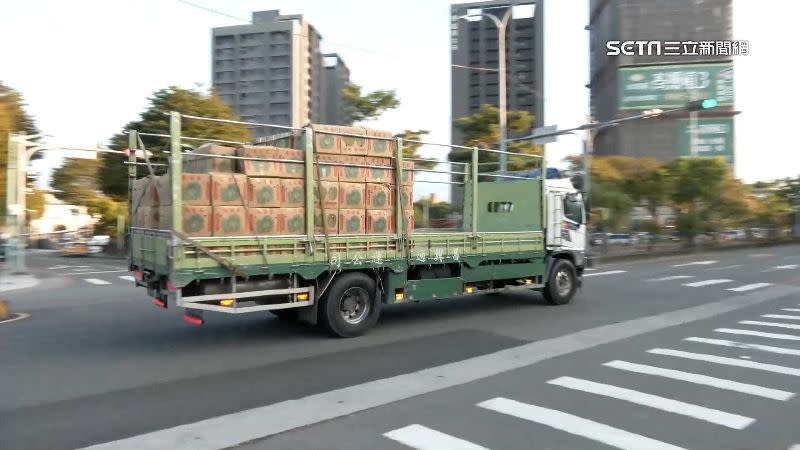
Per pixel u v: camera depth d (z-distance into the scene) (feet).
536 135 67.92
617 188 106.22
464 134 92.99
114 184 99.45
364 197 29.12
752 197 159.43
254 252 25.49
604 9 293.02
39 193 107.34
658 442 14.96
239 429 15.98
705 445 14.75
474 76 222.28
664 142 260.21
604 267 81.46
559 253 40.52
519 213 39.91
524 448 14.55
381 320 34.12
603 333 30.53
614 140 271.08
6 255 75.00
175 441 15.08
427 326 32.27
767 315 37.17
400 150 30.35
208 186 24.48
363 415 17.19
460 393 19.45
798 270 75.05
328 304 28.04
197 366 23.20
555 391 19.61
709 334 30.35
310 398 18.92
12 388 19.98
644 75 262.47
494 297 44.80
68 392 19.52
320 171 27.55
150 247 26.68
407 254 30.60
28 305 41.37
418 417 16.97
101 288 55.42
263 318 34.30
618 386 20.24
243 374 21.97
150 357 24.70
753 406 17.93
